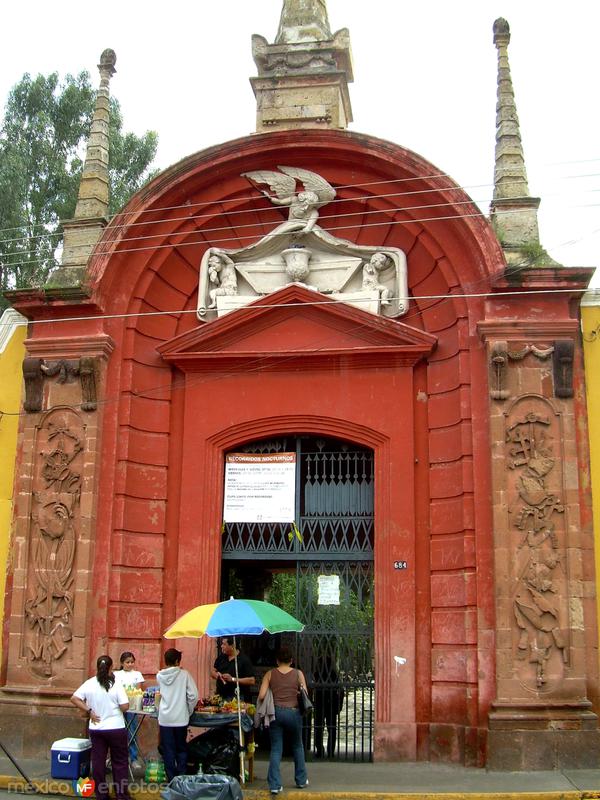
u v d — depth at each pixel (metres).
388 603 12.92
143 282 14.40
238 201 14.69
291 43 15.82
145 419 14.16
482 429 12.80
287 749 13.21
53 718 12.48
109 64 15.57
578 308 13.23
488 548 12.33
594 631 12.01
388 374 13.73
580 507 12.46
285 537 13.77
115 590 13.19
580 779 10.73
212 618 10.31
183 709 10.47
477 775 11.23
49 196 25.62
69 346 13.93
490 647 11.98
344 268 14.32
